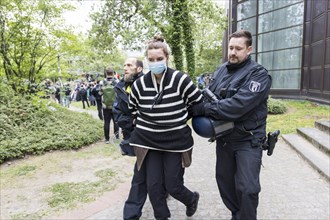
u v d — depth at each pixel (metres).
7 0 7.13
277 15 12.72
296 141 5.91
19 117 6.37
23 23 7.70
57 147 5.66
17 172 4.50
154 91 2.38
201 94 2.44
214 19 11.90
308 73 11.44
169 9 10.72
